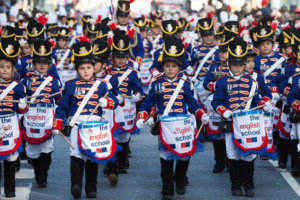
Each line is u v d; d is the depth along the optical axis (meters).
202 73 14.45
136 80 11.83
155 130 9.66
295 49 11.27
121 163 11.65
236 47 10.12
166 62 9.71
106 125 9.45
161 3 39.59
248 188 10.02
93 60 9.62
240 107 10.07
